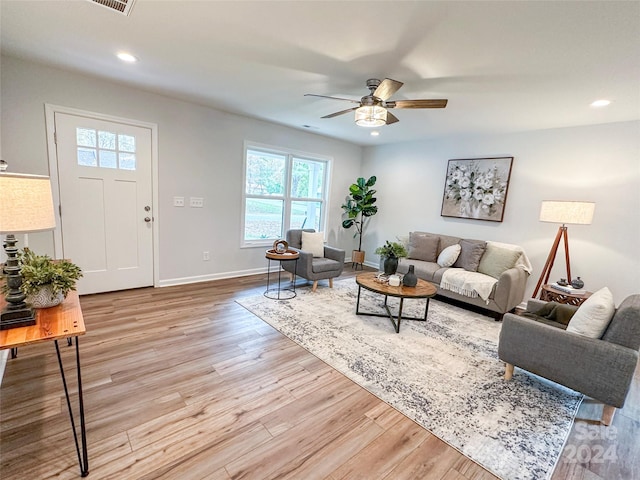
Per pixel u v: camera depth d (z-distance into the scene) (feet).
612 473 4.92
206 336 8.81
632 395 7.18
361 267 19.29
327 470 4.74
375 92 7.77
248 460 4.83
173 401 6.05
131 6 5.83
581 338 6.20
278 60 7.86
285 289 13.57
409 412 6.13
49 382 6.36
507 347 7.23
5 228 3.79
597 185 11.37
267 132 15.15
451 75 8.00
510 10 5.21
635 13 5.05
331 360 7.91
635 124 10.55
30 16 6.28
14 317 4.12
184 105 12.32
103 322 9.29
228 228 14.52
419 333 9.81
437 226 16.38
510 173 13.50
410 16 5.59
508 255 12.17
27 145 9.34
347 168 19.49
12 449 4.74
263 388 6.64
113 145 10.91
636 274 10.69
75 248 10.64
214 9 5.80
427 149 16.60
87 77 10.05
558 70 7.32
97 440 5.00
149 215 12.12
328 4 5.39
